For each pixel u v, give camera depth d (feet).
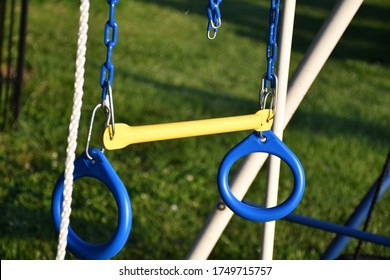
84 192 17.22
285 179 19.20
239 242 15.97
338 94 27.81
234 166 20.02
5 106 20.27
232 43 34.01
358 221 12.35
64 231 7.06
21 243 14.93
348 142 22.38
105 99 7.23
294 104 10.11
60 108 22.26
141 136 7.47
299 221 11.16
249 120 8.15
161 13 37.96
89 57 28.66
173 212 16.97
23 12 19.93
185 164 19.75
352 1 9.70
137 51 30.63
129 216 7.25
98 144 20.39
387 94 28.81
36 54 27.25
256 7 42.45
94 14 35.45
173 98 24.89
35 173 18.06
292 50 34.47
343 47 35.99
